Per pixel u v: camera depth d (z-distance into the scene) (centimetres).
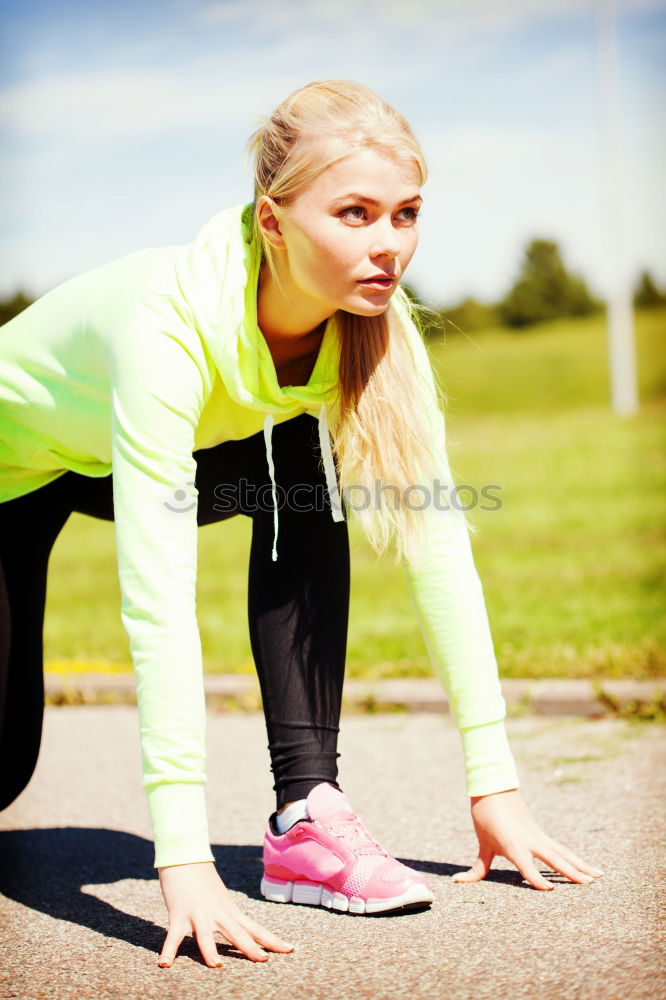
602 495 1285
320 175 255
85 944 281
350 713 554
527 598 771
